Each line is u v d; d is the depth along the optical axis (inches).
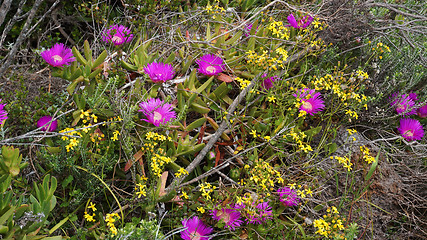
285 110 47.8
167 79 45.1
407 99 49.8
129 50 50.7
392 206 46.9
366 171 46.7
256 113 47.5
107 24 52.8
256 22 48.7
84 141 43.2
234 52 48.3
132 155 44.2
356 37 49.8
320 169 46.1
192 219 43.3
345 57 50.4
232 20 52.2
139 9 52.6
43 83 49.8
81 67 45.4
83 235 41.8
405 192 47.6
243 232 44.3
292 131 44.9
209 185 42.9
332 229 43.1
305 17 49.6
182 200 43.7
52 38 57.2
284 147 47.8
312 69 49.2
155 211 43.8
